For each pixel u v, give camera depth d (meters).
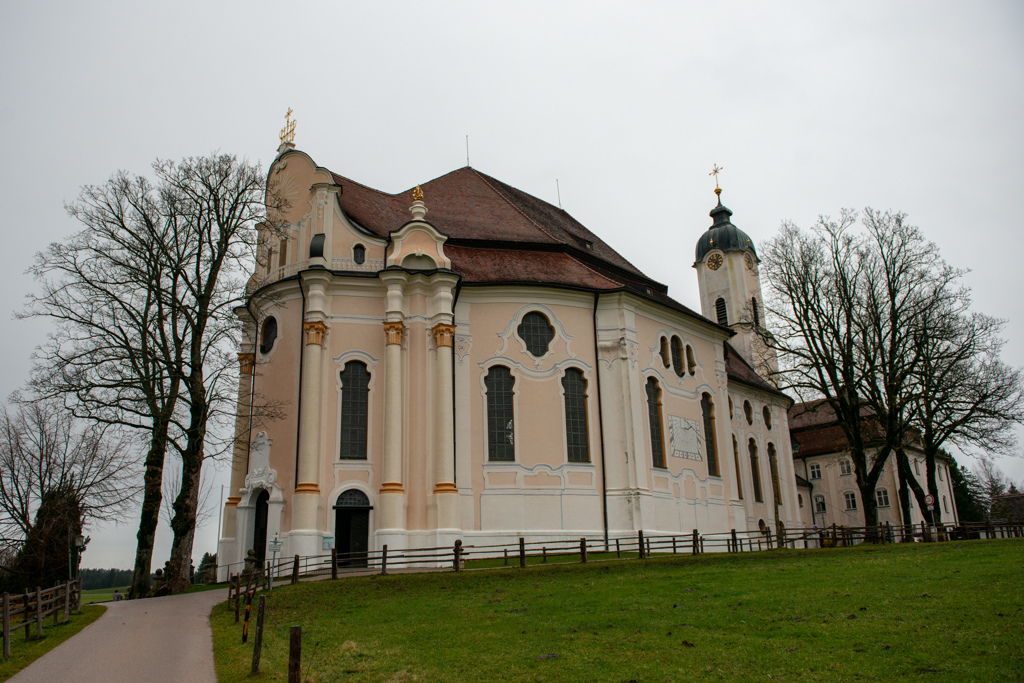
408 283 37.34
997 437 44.28
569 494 37.12
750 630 16.70
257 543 36.34
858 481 43.78
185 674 15.30
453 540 33.69
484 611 20.75
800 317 46.22
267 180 39.91
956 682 12.21
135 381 32.97
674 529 39.88
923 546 31.92
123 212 34.94
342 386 36.22
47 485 51.12
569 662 14.88
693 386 45.09
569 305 40.12
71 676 15.35
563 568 28.02
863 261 45.19
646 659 14.83
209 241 35.62
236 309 42.00
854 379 45.06
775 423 58.66
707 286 70.81
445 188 49.19
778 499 56.69
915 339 43.34
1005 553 24.77
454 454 36.12
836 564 26.23
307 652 16.78
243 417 36.66
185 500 33.38
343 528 34.69
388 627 19.25
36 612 20.56
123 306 33.88
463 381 37.50
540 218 50.22
